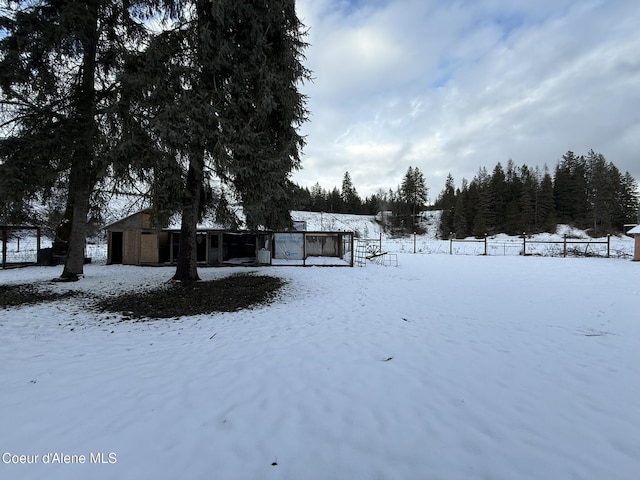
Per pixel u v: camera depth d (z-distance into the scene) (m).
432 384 3.81
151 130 8.56
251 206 10.18
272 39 10.23
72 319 6.81
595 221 48.84
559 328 6.24
